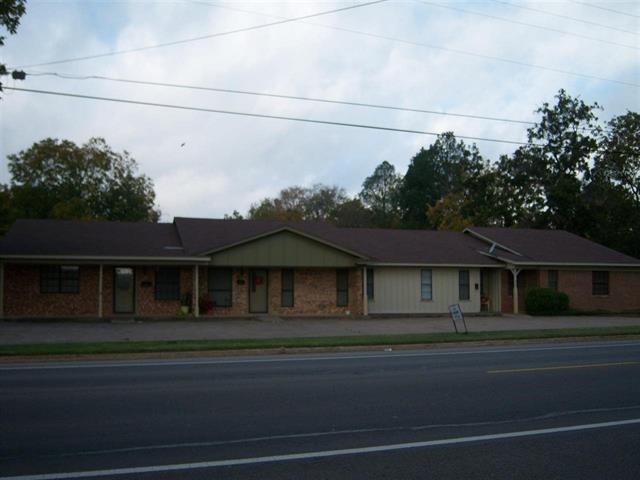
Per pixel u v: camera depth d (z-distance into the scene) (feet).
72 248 87.40
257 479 21.02
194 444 25.18
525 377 43.01
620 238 157.69
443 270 109.09
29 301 87.25
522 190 170.19
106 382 39.37
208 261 90.68
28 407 31.63
